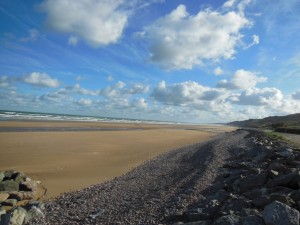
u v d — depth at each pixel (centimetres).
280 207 698
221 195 1062
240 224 699
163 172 1934
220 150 2662
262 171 1333
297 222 660
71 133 4716
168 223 907
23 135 3944
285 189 977
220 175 1512
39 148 2995
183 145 4134
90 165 2347
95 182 1831
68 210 1196
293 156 1541
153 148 3591
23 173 1808
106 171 2162
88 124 7919
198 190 1252
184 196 1180
